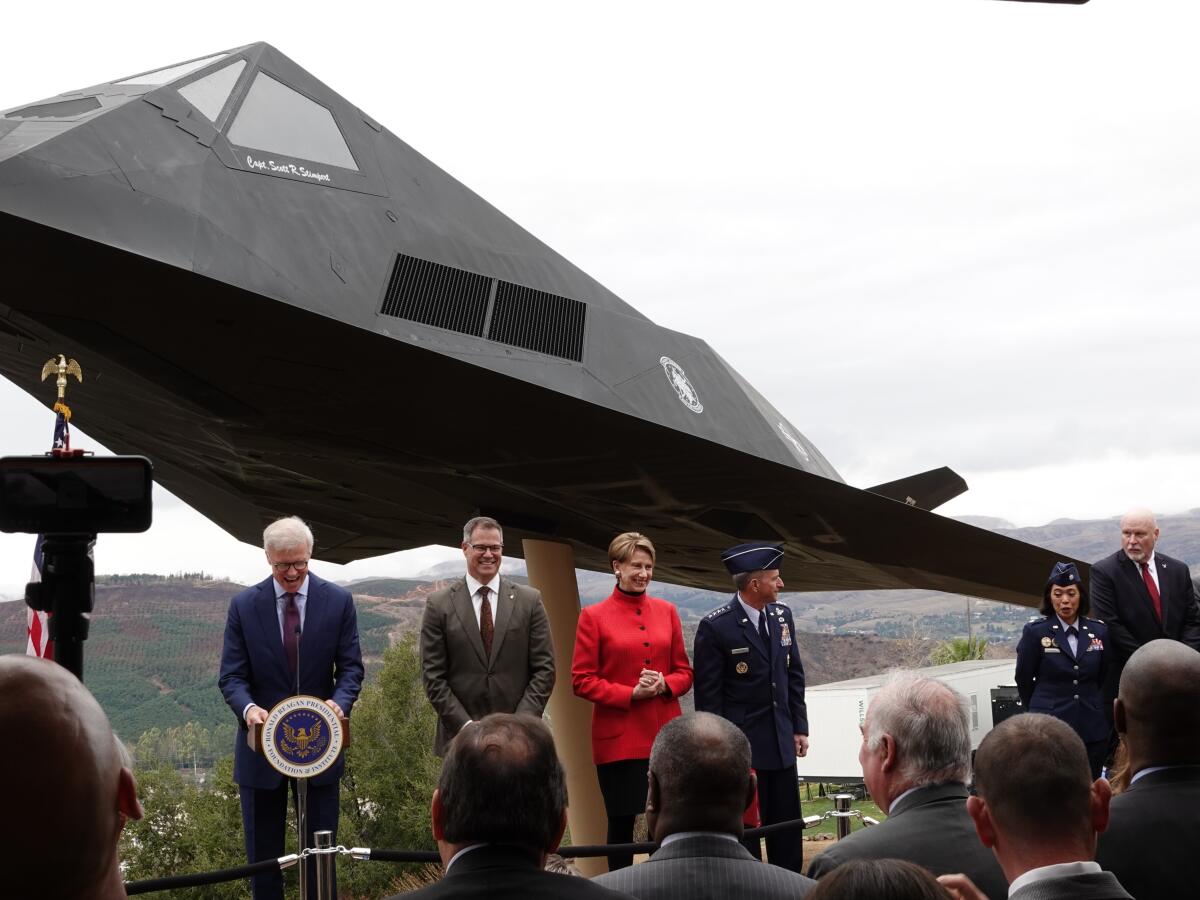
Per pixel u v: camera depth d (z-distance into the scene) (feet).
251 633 25.98
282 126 32.19
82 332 29.91
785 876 11.98
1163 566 35.81
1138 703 13.16
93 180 26.96
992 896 12.45
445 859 10.42
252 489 46.42
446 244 34.81
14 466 16.66
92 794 5.45
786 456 47.24
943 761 13.25
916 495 64.95
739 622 28.89
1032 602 59.16
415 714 143.95
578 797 41.19
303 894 21.66
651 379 40.24
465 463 39.40
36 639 23.31
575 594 45.65
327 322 29.99
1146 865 12.46
